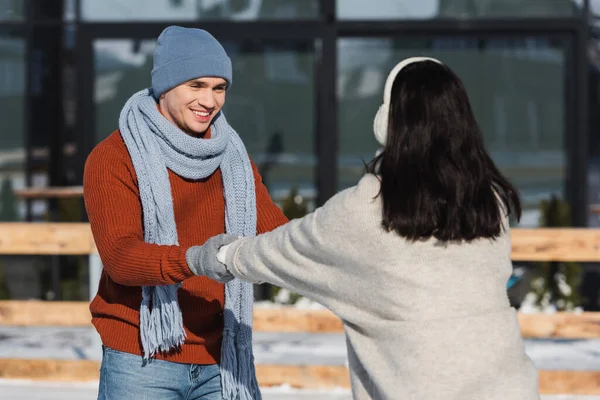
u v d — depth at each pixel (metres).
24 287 10.03
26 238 7.04
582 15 9.84
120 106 10.20
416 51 10.04
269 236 2.88
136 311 3.31
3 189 10.24
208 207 3.47
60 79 10.16
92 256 7.08
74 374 6.93
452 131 2.68
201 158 3.39
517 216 2.78
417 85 2.71
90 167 3.31
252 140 10.15
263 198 3.71
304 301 9.42
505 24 9.85
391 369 2.66
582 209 9.84
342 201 2.70
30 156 10.20
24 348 8.30
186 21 10.05
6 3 10.19
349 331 2.78
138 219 3.28
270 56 10.09
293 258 2.79
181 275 3.02
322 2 9.94
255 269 2.88
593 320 6.71
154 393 3.32
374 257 2.65
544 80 9.95
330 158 9.98
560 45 9.92
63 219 9.84
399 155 2.67
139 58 10.16
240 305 3.49
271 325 6.89
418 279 2.62
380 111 2.79
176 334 3.23
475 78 10.01
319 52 10.01
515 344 2.66
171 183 3.38
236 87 10.15
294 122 10.10
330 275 2.75
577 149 9.86
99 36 10.12
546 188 9.95
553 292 9.28
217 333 3.44
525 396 2.60
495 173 2.74
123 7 10.11
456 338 2.60
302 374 6.73
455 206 2.61
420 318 2.62
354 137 10.09
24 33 10.18
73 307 7.10
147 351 3.24
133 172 3.32
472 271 2.66
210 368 3.44
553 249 6.83
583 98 9.84
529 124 9.98
